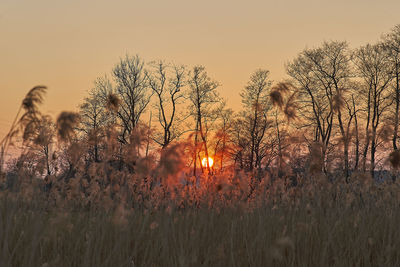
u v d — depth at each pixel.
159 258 4.60
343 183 6.60
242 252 4.79
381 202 7.25
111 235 4.57
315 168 5.94
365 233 5.56
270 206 5.72
